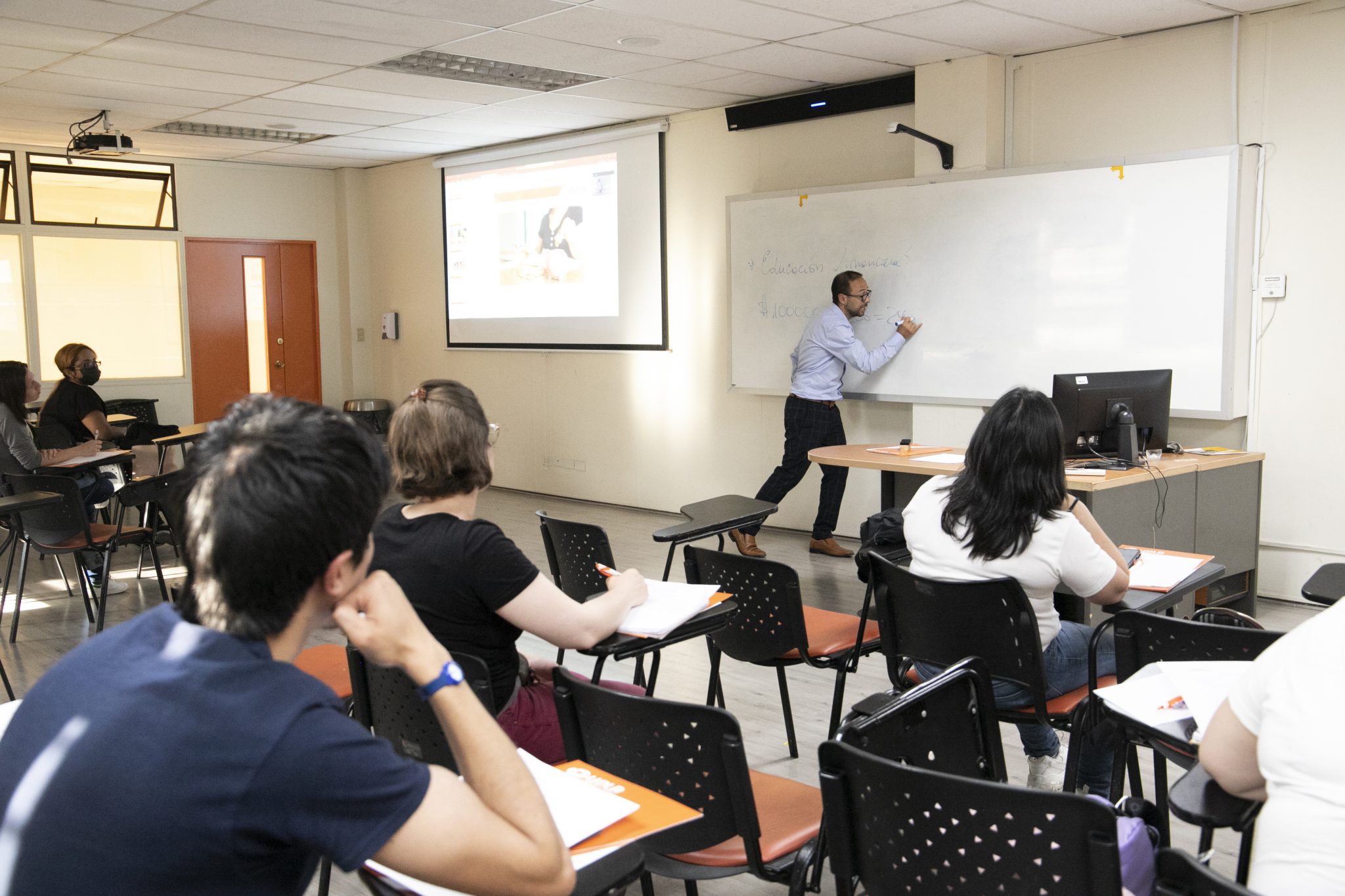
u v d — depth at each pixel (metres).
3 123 7.10
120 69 5.55
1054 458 2.28
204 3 4.36
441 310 8.98
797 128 6.26
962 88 5.36
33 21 4.61
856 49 5.18
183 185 8.80
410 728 1.80
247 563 0.84
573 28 4.78
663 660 4.18
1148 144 4.92
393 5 4.40
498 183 8.24
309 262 9.60
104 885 0.79
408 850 0.84
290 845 0.83
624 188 7.27
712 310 6.85
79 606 5.01
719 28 4.78
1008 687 2.33
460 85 6.05
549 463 8.20
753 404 6.67
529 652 4.26
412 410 1.89
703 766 1.57
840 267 5.93
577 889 1.07
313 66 5.54
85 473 5.45
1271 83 4.52
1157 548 4.07
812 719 3.49
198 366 9.02
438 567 1.84
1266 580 4.77
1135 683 1.58
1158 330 4.80
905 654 2.52
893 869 1.36
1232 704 1.27
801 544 6.19
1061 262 5.07
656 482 7.39
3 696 3.84
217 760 0.80
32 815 0.81
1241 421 4.77
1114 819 1.16
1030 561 2.29
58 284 8.24
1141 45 4.89
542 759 2.00
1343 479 4.49
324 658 2.61
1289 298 4.56
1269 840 1.15
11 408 5.09
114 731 0.81
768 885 2.44
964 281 5.42
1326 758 1.12
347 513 0.87
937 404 5.61
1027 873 1.24
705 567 2.83
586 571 3.04
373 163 9.28
